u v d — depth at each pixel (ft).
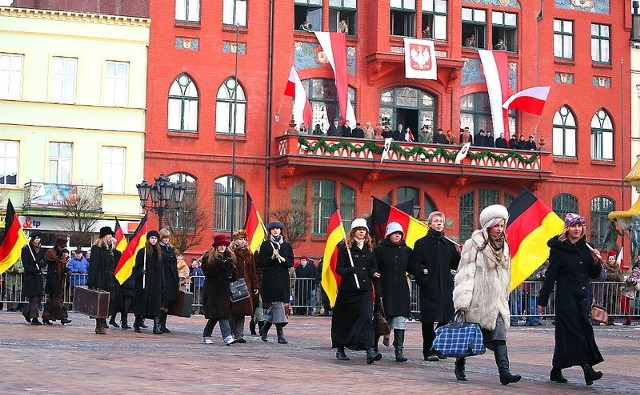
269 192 161.89
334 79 165.89
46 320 82.43
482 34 175.42
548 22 179.32
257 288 68.69
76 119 156.15
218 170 160.45
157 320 74.84
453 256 55.98
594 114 181.16
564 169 178.19
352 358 57.31
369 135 161.58
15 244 79.56
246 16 163.32
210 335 66.03
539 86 177.58
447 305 55.36
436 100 171.42
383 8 166.30
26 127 154.40
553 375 47.09
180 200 118.52
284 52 164.04
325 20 166.20
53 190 151.33
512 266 51.47
